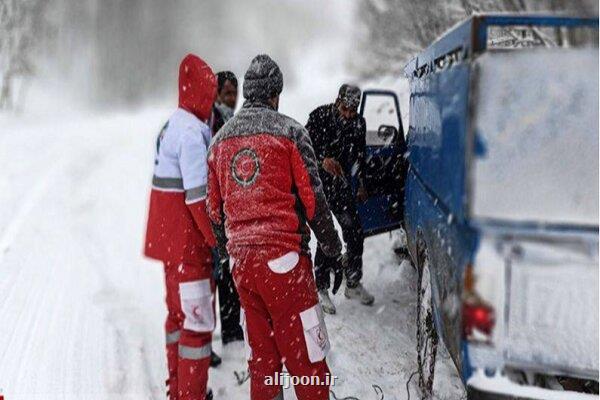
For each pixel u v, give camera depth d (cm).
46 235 877
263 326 390
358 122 571
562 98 285
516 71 287
